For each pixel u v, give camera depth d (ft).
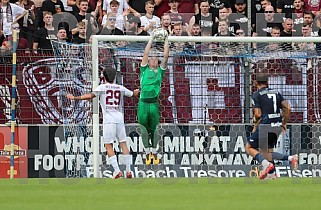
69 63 175.42
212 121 175.22
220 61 175.63
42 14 184.85
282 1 193.16
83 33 185.37
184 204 88.74
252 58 176.24
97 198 97.35
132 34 186.19
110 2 187.01
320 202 90.68
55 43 176.04
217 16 188.75
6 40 184.24
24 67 176.04
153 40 155.43
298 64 177.68
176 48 176.04
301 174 170.19
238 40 163.32
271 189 111.86
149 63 155.43
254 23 190.49
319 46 177.37
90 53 173.99
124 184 126.72
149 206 86.43
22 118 175.32
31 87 175.83
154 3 193.57
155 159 168.14
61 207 85.71
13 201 93.61
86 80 174.50
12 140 167.02
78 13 187.42
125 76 175.32
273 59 177.37
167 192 106.73
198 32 184.85
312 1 194.90
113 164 151.12
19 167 171.32
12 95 167.63
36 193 105.81
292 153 171.22
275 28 189.37
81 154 172.55
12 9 184.55
